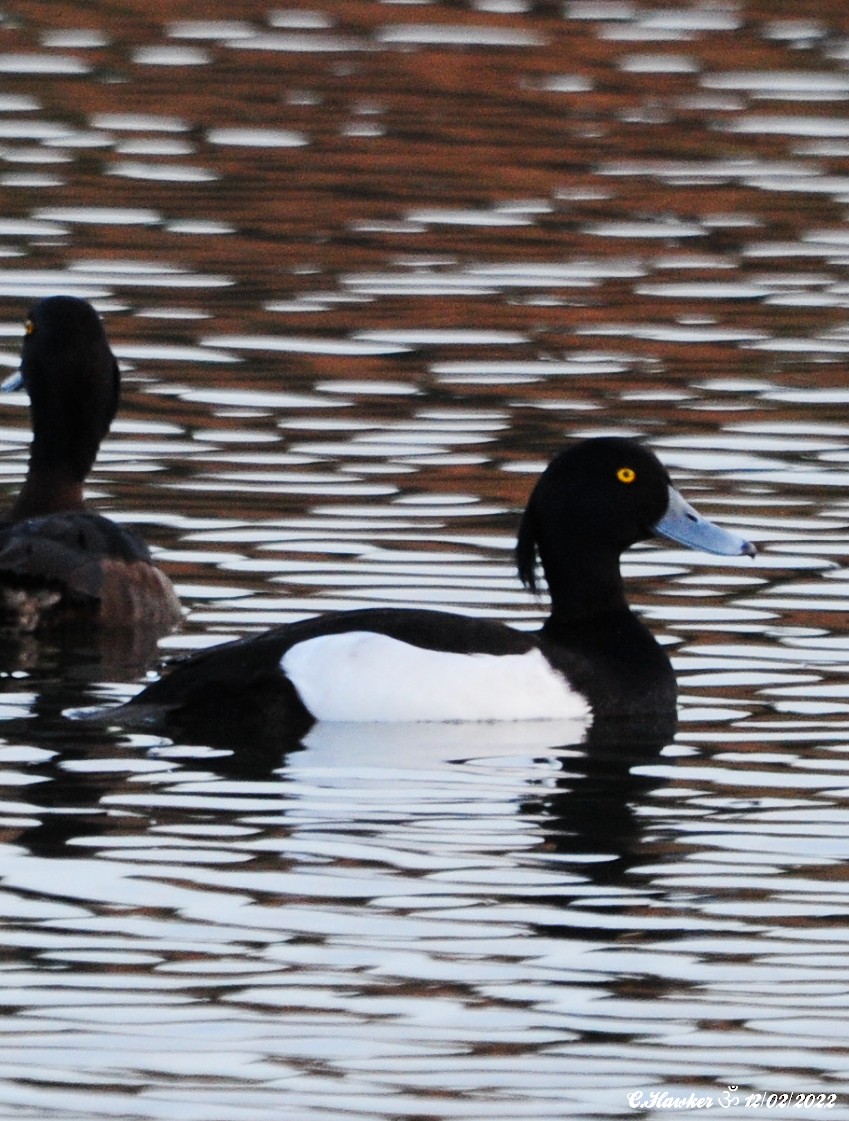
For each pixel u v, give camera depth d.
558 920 9.88
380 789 11.41
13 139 26.84
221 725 12.35
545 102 29.08
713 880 10.33
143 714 12.34
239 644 12.66
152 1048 8.75
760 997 9.22
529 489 16.58
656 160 26.73
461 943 9.64
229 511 16.05
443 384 19.14
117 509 16.06
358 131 27.61
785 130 28.00
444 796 11.36
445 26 32.56
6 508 16.45
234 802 11.16
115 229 23.55
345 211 24.56
